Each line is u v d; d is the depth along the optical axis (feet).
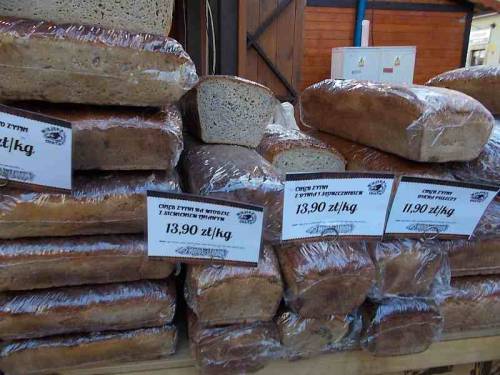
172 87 2.27
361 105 3.34
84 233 2.27
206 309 2.26
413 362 2.83
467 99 2.80
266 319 2.40
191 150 3.35
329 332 2.50
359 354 2.71
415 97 2.78
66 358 2.30
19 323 2.18
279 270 2.39
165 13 2.48
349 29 14.90
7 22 2.04
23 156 2.01
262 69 9.55
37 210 2.12
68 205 2.15
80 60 2.10
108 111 2.32
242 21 7.06
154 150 2.29
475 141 2.77
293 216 2.26
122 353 2.38
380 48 12.44
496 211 2.87
